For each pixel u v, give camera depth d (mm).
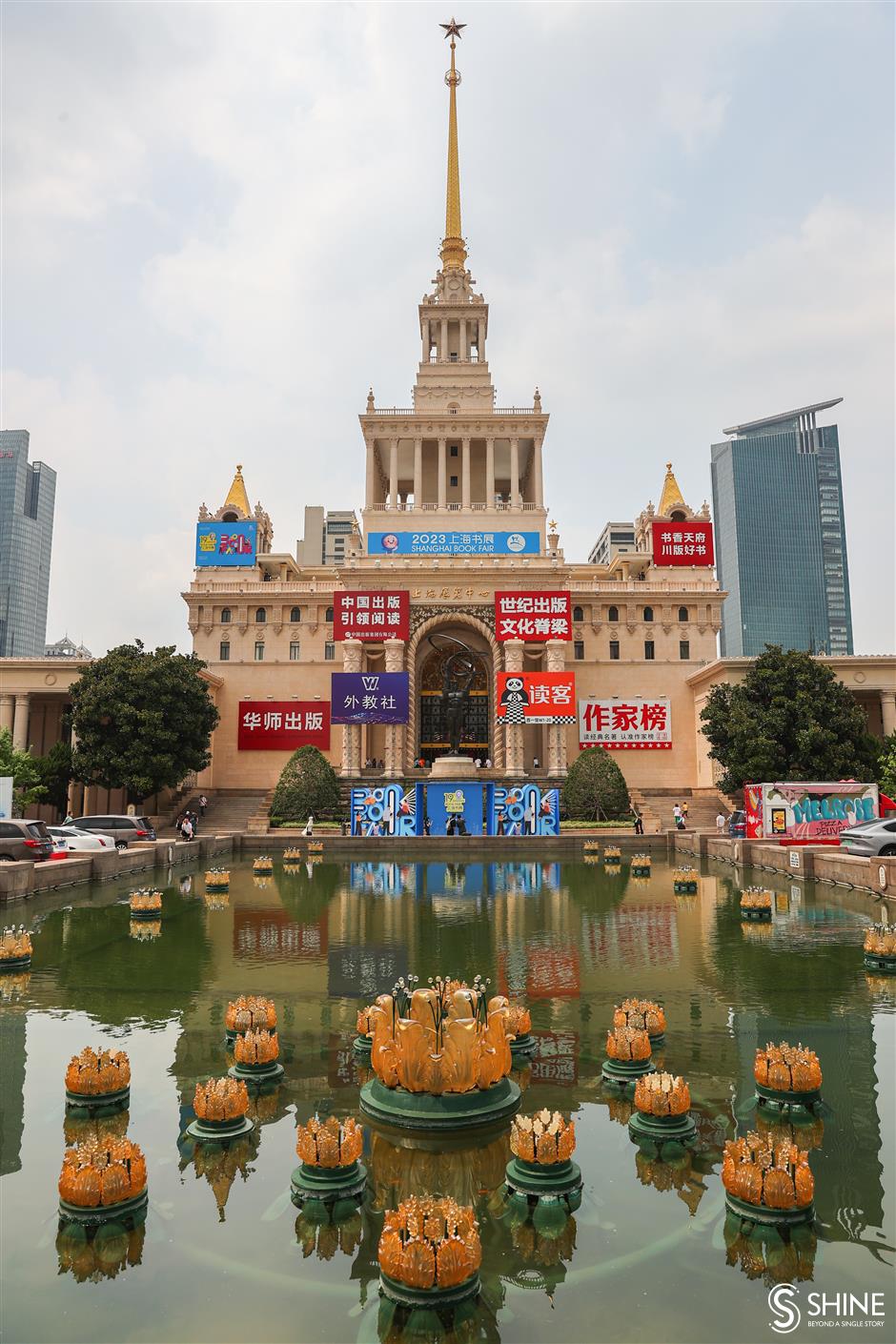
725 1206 7570
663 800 66062
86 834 38625
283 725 73438
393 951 18688
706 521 76812
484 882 33062
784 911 24266
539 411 79062
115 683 55312
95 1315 6152
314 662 75125
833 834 39188
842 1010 13680
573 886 31562
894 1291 6410
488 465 79000
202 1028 12992
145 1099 10211
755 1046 11945
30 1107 9984
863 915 23484
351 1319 6148
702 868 37906
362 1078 10891
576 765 60281
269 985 15703
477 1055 9297
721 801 65562
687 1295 6367
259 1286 6527
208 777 71875
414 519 76875
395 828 51875
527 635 68625
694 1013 13578
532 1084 10656
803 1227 7203
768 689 56781
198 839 43781
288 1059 11633
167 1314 6168
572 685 65875
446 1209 6594
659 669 74750
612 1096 10258
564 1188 7820
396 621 69250
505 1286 6520
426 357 86062
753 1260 6824
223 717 74250
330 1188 7781
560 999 14539
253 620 76375
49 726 72250
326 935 20781
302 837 49312
